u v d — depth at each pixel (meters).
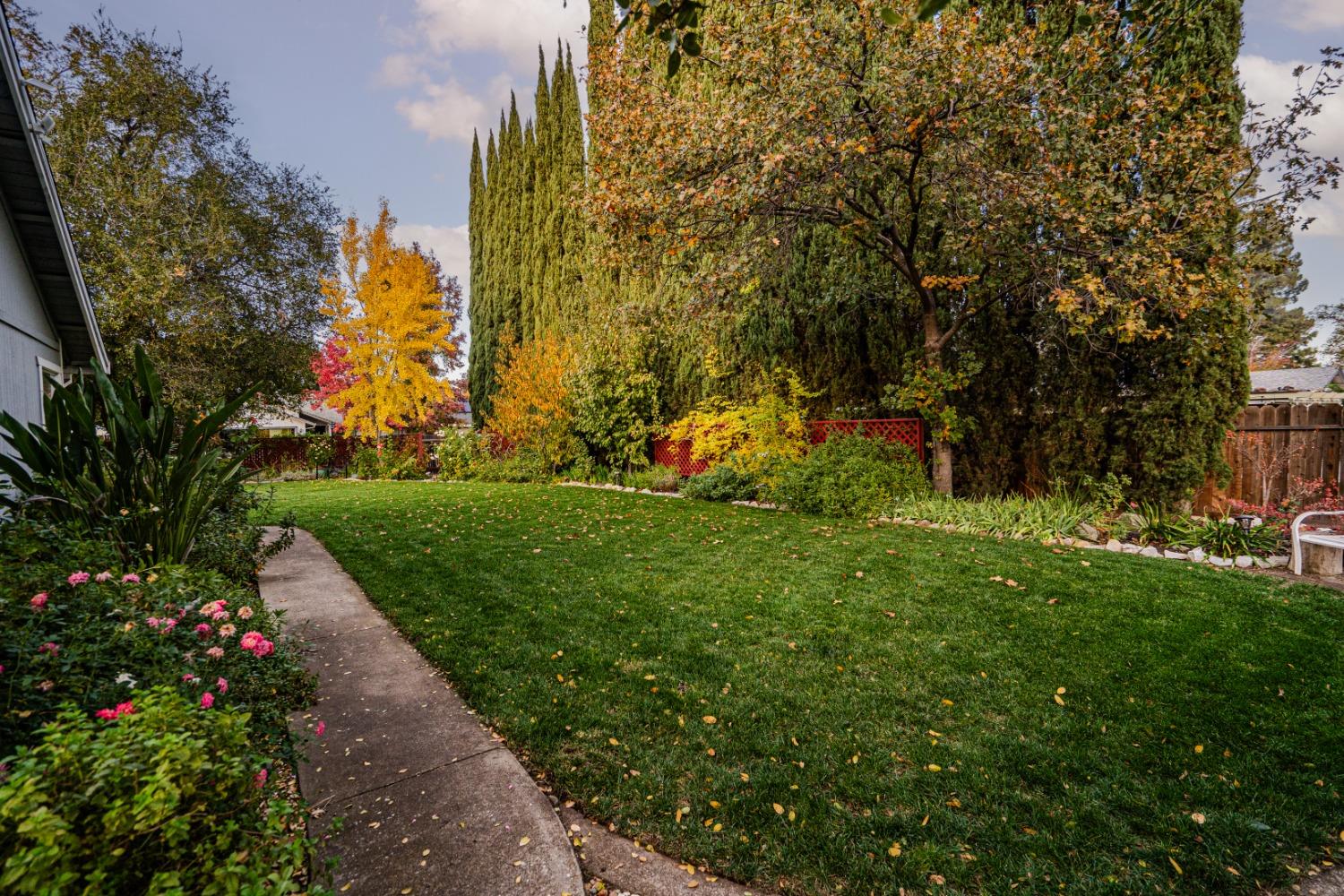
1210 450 6.38
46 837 0.98
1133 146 5.65
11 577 2.18
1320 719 2.62
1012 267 6.65
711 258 8.74
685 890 1.78
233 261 13.32
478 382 20.53
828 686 3.00
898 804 2.12
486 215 20.20
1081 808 2.09
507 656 3.37
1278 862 1.86
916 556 5.24
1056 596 4.16
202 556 4.07
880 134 6.04
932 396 7.32
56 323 5.99
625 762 2.38
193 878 1.12
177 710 1.33
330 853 1.85
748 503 8.98
